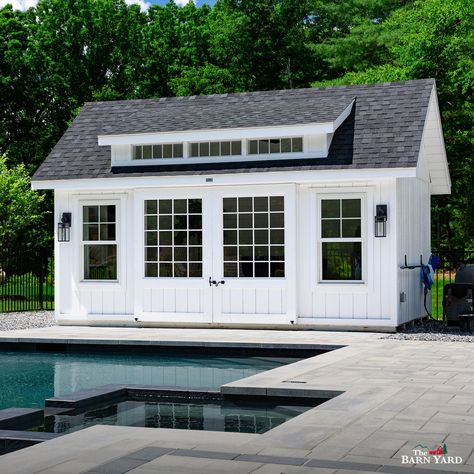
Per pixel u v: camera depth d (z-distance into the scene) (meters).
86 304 16.11
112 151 16.03
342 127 15.34
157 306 15.52
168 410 7.91
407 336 13.25
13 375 10.73
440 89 28.31
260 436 5.75
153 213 15.59
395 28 35.59
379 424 6.12
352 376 8.75
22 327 15.94
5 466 4.96
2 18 36.06
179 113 16.89
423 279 15.85
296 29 38.28
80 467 4.90
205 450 5.32
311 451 5.25
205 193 15.21
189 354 12.57
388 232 14.20
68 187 15.92
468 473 4.64
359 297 14.38
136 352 12.82
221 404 8.23
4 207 26.72
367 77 30.17
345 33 40.06
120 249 15.88
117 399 8.57
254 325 14.96
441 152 16.81
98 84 37.88
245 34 37.09
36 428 7.11
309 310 14.70
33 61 36.22
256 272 14.92
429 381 8.34
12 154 36.28
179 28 40.47
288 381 8.43
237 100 17.34
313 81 37.56
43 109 37.28
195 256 15.32
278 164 14.71
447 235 34.22
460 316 14.12
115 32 38.25
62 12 38.19
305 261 14.73
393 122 15.09
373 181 14.29
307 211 14.70
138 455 5.19
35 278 22.97
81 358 12.41
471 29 29.00
